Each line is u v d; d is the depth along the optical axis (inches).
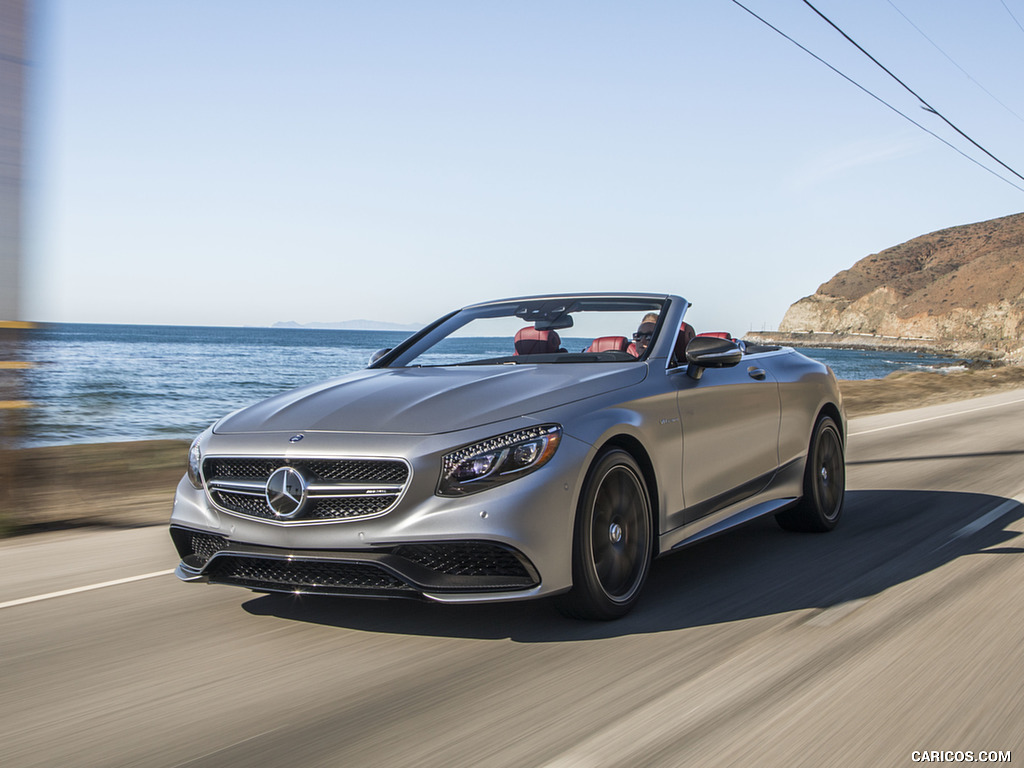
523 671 124.7
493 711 110.6
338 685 122.0
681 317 189.9
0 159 253.8
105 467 401.4
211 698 118.7
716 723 104.2
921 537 211.8
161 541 234.5
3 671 132.1
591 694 115.1
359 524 133.7
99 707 116.6
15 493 259.1
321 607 160.4
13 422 259.0
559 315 198.1
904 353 7746.1
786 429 206.1
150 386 1524.4
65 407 1044.5
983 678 116.9
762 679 118.3
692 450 169.0
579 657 130.0
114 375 1841.8
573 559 138.7
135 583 185.6
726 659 126.9
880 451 404.8
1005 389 980.6
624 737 101.1
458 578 132.5
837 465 230.1
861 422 578.6
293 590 139.6
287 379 1800.0
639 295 200.1
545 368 167.8
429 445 134.0
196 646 141.4
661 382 166.2
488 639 139.5
